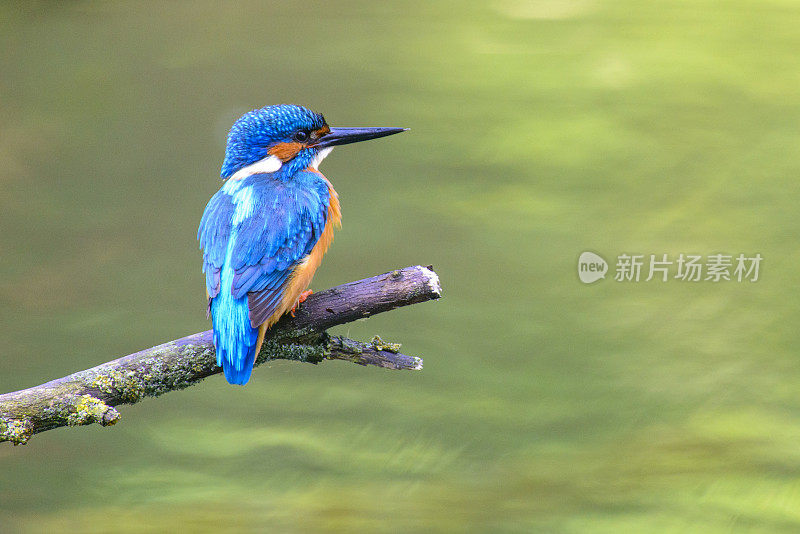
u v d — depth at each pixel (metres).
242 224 6.74
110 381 6.10
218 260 6.64
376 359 6.67
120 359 6.21
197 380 6.36
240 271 6.46
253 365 6.27
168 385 6.27
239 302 6.34
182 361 6.30
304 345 6.59
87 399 5.96
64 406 5.91
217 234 6.80
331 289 6.57
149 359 6.23
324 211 7.02
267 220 6.70
